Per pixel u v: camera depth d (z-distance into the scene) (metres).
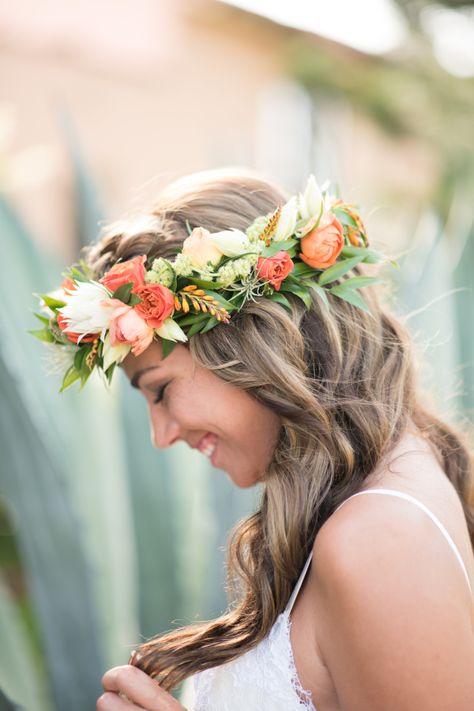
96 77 5.20
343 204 1.20
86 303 1.12
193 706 1.17
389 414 1.11
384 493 0.99
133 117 5.45
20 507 2.21
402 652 0.89
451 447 1.27
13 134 4.78
